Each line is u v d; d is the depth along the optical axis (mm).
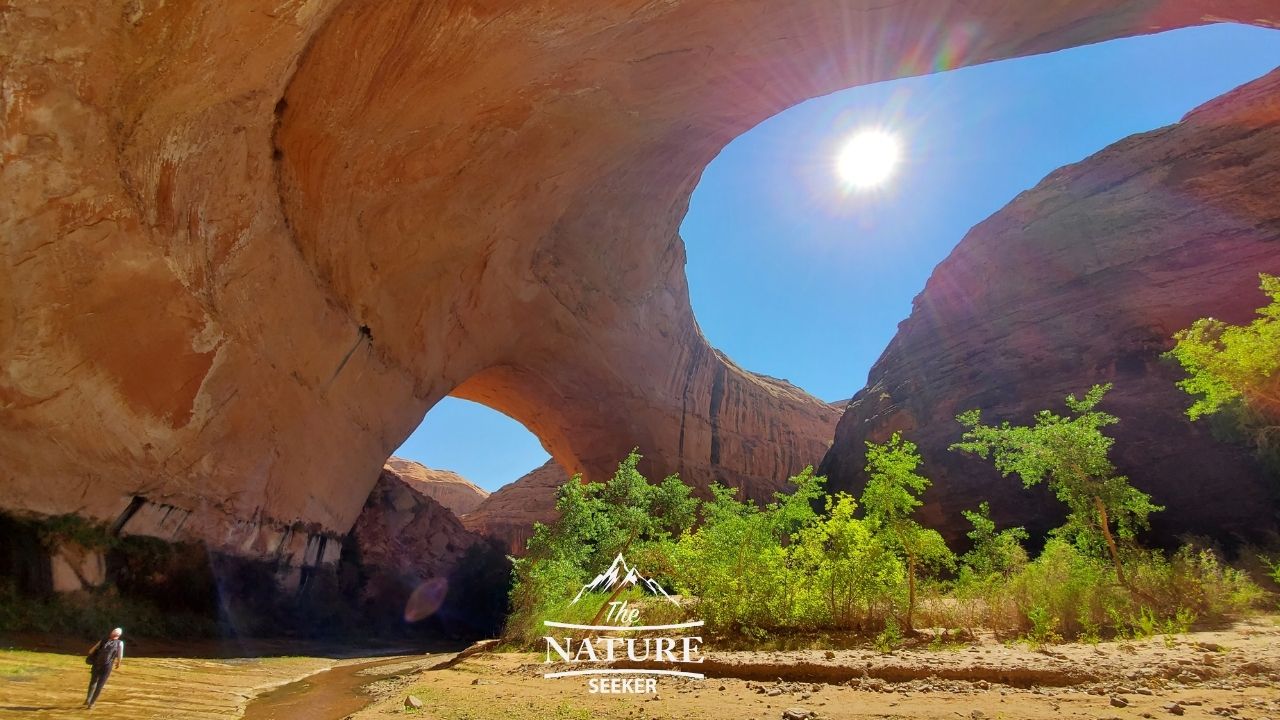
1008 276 25672
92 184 8445
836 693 4742
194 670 8578
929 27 16547
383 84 13258
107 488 10539
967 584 9680
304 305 14750
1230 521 14852
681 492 17453
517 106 15992
